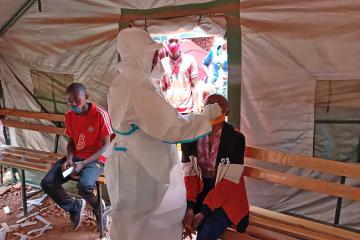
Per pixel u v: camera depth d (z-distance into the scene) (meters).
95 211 3.27
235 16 2.86
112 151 2.39
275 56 2.79
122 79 2.18
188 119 2.08
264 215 2.58
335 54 2.58
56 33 3.74
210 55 4.18
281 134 2.87
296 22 2.66
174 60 3.89
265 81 2.86
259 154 2.77
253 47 2.85
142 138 2.22
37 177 4.38
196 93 4.01
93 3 3.44
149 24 3.21
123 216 2.35
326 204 2.84
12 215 3.77
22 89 4.19
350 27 2.50
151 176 2.28
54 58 3.85
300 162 2.60
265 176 2.71
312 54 2.65
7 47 4.11
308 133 2.78
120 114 2.19
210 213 2.40
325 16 2.56
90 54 3.62
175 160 2.35
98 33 3.50
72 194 4.02
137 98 2.08
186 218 2.44
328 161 2.50
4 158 3.81
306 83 2.71
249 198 3.10
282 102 2.83
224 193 2.40
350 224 2.77
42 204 3.99
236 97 2.98
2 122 4.36
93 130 3.28
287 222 2.47
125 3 3.30
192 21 3.03
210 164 2.51
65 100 3.94
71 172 3.15
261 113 2.91
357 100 2.58
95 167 3.26
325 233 2.31
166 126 2.04
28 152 4.00
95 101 3.72
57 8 3.64
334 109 2.66
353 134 2.64
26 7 3.76
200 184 2.57
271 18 2.75
